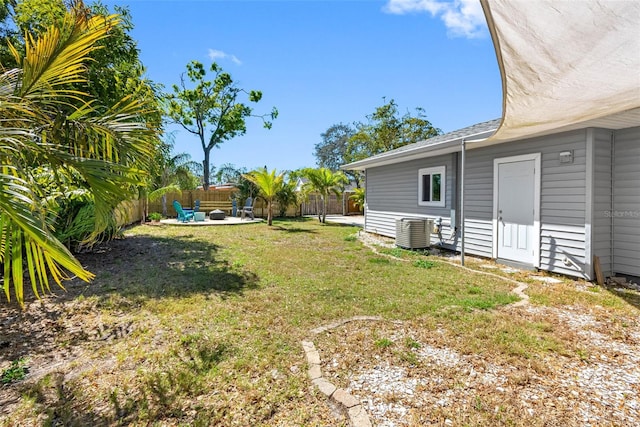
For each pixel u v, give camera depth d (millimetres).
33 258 1684
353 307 3650
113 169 2270
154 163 3842
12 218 1443
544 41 1821
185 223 13805
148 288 4359
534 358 2512
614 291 4258
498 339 2822
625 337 2885
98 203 2201
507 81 2268
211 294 4117
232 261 6172
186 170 18203
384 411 1910
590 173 4668
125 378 2266
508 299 3908
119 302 3799
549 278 4953
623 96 2508
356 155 25688
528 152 5586
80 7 2199
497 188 6219
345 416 1885
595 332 2992
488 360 2486
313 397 2057
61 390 2133
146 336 2920
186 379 2242
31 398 2049
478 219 6680
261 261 6188
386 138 22719
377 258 6586
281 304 3746
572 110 2846
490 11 1720
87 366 2432
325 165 38500
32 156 2129
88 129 2744
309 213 21453
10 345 2764
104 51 6266
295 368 2383
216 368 2385
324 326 3131
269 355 2566
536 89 2373
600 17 1566
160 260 6207
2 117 2199
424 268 5660
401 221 7855
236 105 21891
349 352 2617
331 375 2293
